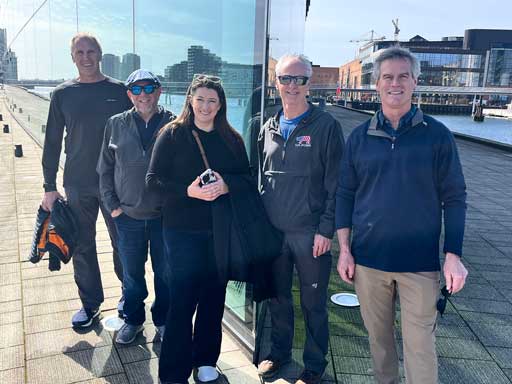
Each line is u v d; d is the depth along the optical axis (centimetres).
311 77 248
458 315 357
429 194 204
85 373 270
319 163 248
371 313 226
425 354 209
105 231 553
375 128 210
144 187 279
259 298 259
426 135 202
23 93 1664
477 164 1245
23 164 1034
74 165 311
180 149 247
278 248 256
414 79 203
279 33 319
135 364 279
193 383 268
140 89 276
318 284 260
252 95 284
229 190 245
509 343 315
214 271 257
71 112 304
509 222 649
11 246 489
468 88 11544
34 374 268
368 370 282
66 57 801
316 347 265
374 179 211
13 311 343
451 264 198
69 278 404
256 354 289
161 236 292
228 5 298
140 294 302
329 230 247
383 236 209
